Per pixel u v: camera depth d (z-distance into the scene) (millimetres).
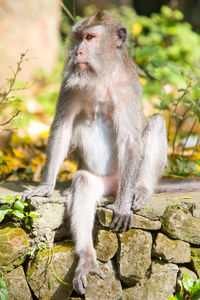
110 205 9094
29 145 15375
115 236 8969
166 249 8914
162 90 14688
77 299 8938
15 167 13984
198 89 14320
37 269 8844
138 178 9961
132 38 15469
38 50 21188
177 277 9078
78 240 8875
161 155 10109
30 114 17438
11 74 18156
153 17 26219
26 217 9039
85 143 10188
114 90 9773
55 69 21656
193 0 30125
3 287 8453
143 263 8945
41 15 21188
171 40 24391
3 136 14961
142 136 10078
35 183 10789
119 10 28578
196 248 9164
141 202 9086
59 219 9195
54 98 19656
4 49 19766
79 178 9461
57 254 8891
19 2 20594
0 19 20562
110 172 10352
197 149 14633
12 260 8766
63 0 14859
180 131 16750
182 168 12695
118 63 9781
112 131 10203
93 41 9531
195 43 23375
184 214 8969
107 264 8961
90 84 9547
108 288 8930
